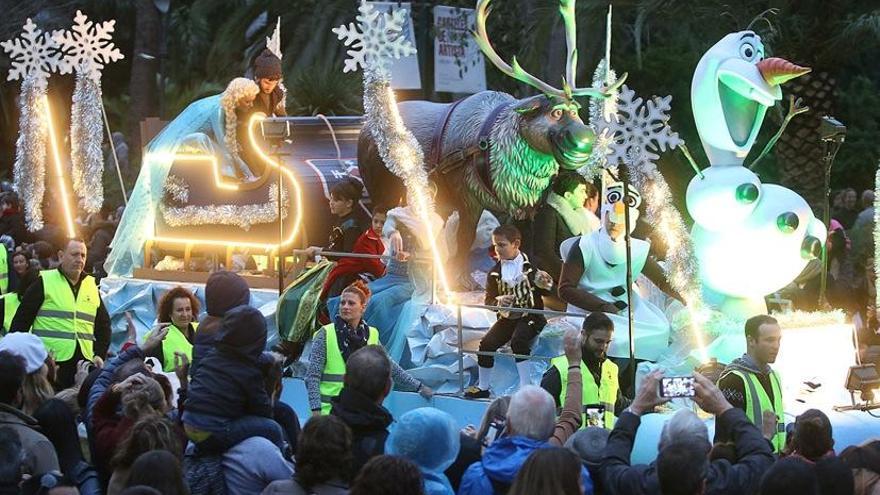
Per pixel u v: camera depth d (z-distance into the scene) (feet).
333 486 26.94
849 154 87.61
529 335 42.57
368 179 50.85
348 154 56.85
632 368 39.83
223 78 107.76
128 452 28.27
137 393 31.09
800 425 29.04
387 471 24.71
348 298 40.16
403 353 45.39
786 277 44.16
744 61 43.70
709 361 41.32
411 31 69.51
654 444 37.50
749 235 43.88
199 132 55.93
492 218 50.52
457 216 47.98
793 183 85.66
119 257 56.39
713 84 43.68
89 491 31.35
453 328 45.09
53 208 69.00
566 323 44.16
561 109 44.86
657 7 86.89
